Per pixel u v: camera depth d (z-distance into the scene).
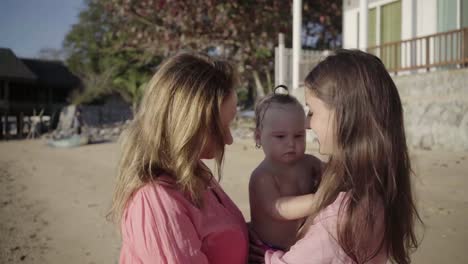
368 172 1.54
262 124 2.15
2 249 5.94
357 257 1.54
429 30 14.65
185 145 1.63
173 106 1.65
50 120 44.31
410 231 1.71
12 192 10.43
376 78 1.59
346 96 1.58
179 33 22.55
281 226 2.02
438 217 5.79
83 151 20.75
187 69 1.69
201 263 1.57
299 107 2.12
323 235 1.56
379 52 15.89
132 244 1.56
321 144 1.70
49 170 14.52
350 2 17.52
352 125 1.57
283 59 17.89
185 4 21.69
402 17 15.45
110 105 44.62
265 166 2.12
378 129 1.55
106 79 40.28
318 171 2.17
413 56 14.70
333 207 1.57
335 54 1.72
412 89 13.31
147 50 25.33
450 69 12.79
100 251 5.75
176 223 1.54
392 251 1.66
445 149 12.09
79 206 8.47
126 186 1.63
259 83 24.52
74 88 50.50
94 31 39.97
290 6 22.69
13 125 50.06
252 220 2.14
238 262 1.82
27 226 7.16
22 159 18.66
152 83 1.72
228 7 21.31
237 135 20.62
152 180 1.59
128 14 23.52
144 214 1.54
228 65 1.80
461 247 4.70
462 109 11.88
